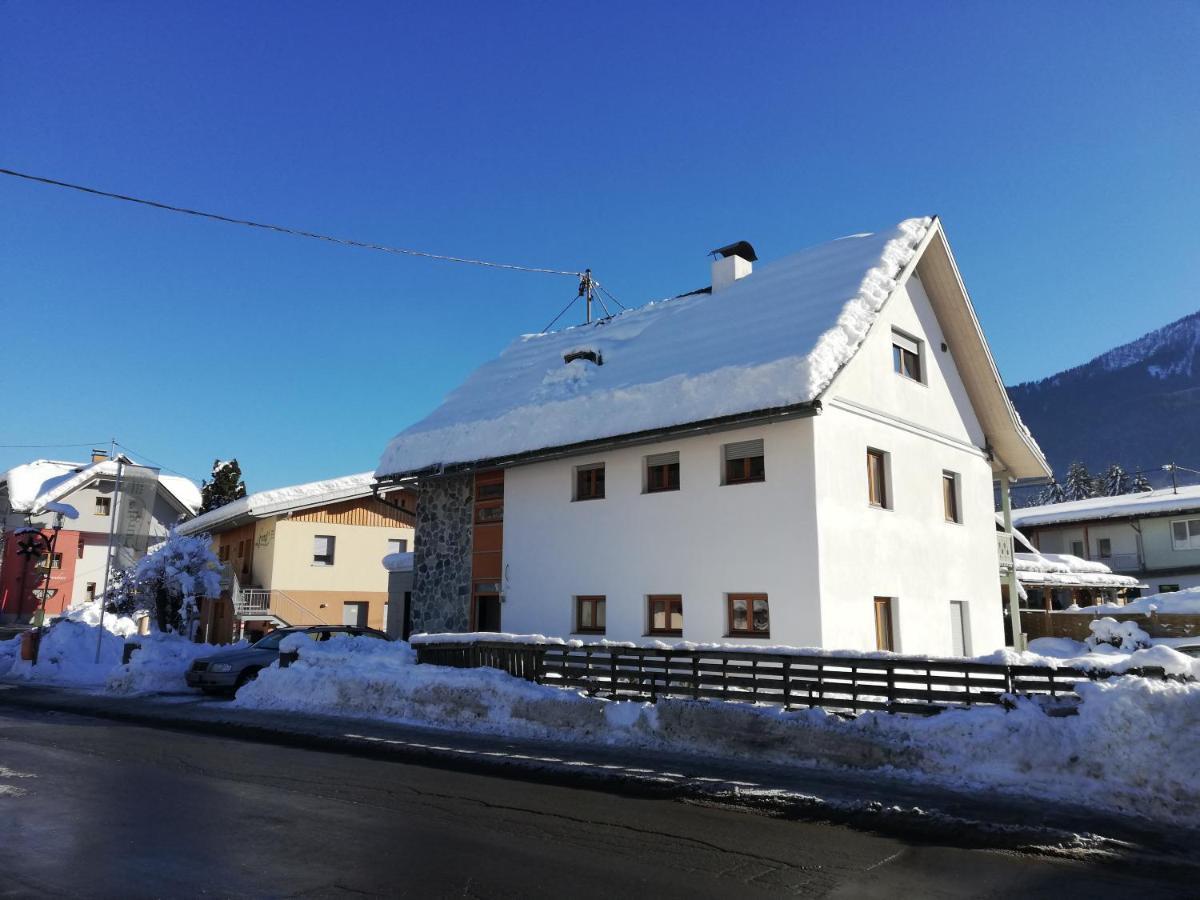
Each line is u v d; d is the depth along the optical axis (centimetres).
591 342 2114
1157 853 613
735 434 1442
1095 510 4359
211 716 1374
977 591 1817
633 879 546
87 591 4925
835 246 1819
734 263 2038
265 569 3194
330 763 973
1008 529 2017
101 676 2161
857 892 528
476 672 1315
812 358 1312
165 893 508
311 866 565
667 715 1045
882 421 1560
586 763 922
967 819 682
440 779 875
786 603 1332
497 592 1795
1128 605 2653
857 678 986
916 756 855
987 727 837
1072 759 778
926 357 1772
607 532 1602
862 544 1428
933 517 1691
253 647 1803
